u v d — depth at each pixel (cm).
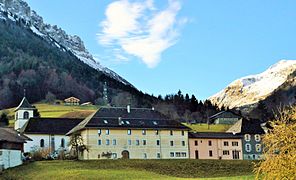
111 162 8750
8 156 8888
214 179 6131
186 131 11462
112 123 10956
